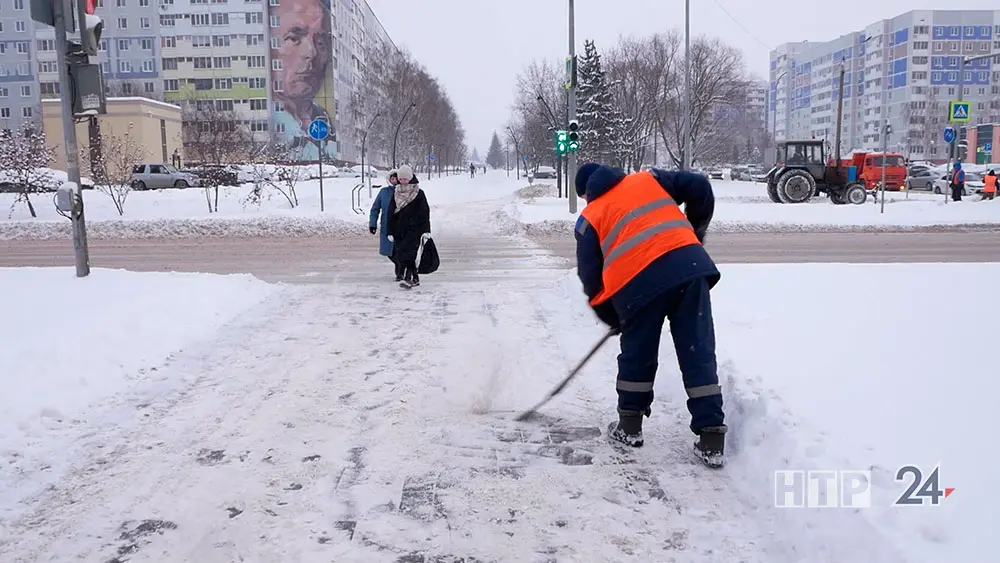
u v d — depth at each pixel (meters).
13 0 95.25
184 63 95.94
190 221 21.23
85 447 4.42
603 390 5.53
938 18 106.19
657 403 5.20
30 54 95.88
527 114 69.19
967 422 3.82
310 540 3.35
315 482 3.95
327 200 29.47
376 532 3.42
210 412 5.04
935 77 106.62
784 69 143.38
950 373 4.62
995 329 5.70
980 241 17.69
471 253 15.50
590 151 51.91
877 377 4.61
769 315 6.54
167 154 69.81
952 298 7.02
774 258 14.16
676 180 4.56
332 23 96.44
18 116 96.75
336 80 98.19
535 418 4.95
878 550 2.86
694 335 4.17
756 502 3.64
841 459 3.51
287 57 95.31
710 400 4.13
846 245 16.81
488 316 8.23
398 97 75.81
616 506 3.68
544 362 6.25
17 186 25.31
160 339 6.71
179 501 3.73
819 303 7.00
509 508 3.66
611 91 52.75
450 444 4.49
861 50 118.81
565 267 13.05
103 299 8.05
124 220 21.62
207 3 94.81
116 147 32.47
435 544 3.32
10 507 3.69
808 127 134.00
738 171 68.56
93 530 3.46
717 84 49.94
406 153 75.06
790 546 3.20
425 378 5.82
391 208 10.48
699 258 4.18
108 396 5.32
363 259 14.59
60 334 6.41
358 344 6.93
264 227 21.22
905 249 15.84
